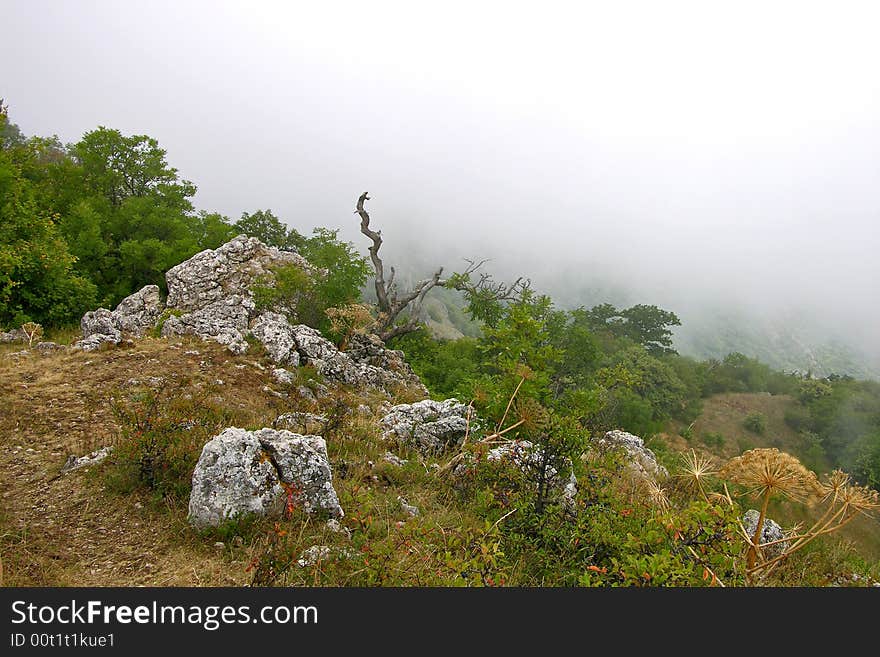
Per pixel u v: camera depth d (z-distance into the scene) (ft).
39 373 37.60
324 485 23.71
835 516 21.03
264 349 51.47
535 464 29.30
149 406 29.50
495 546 19.25
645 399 171.22
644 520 24.77
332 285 66.03
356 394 52.44
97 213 82.02
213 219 98.63
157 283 82.64
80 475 24.36
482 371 94.38
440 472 32.19
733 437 211.61
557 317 100.37
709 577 19.62
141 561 18.78
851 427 221.25
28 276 57.00
